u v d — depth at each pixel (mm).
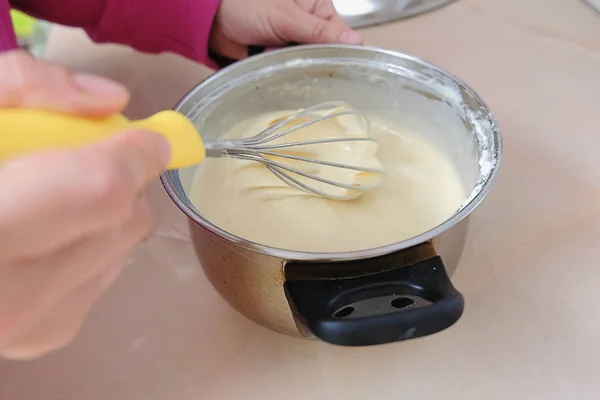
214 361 497
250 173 577
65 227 260
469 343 502
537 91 745
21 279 275
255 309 459
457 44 820
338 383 480
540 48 810
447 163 609
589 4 877
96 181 260
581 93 740
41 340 321
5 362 497
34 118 291
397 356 496
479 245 578
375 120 643
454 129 574
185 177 558
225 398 472
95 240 294
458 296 375
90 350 504
